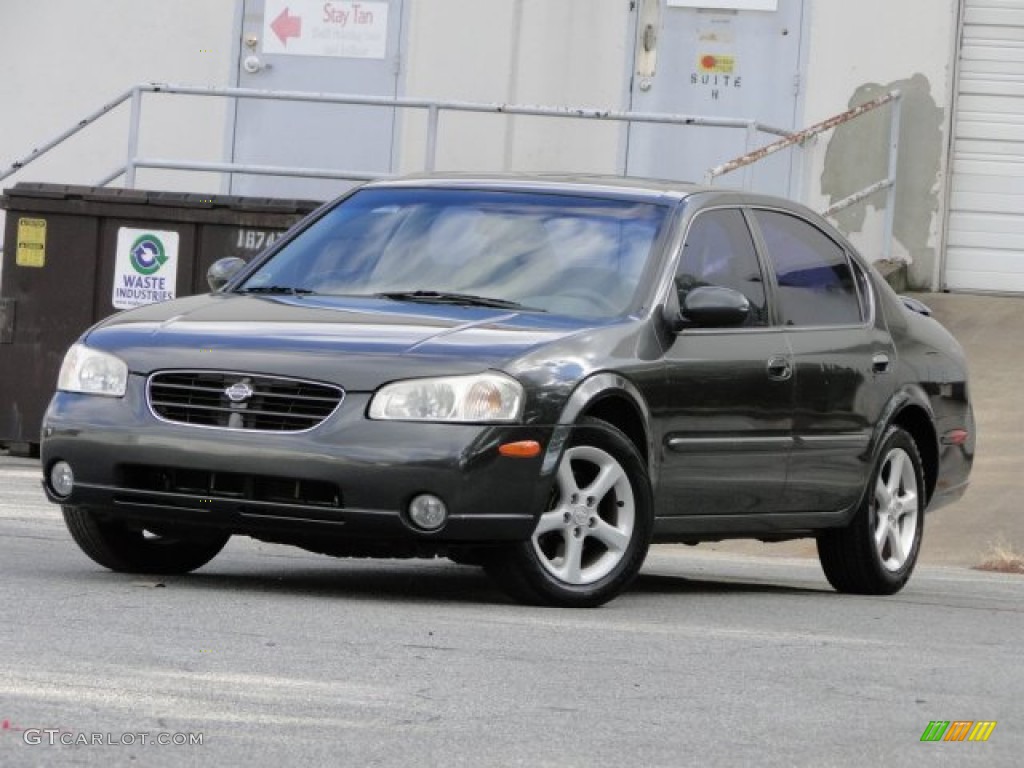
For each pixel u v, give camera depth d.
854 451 21.72
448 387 17.16
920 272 44.53
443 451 16.98
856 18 44.06
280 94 37.72
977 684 14.88
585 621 17.22
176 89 37.91
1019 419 35.06
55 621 15.34
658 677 14.29
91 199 34.41
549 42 44.78
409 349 17.42
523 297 19.22
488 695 13.13
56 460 18.11
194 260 34.16
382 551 17.70
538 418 17.41
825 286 21.97
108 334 18.39
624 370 18.39
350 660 14.21
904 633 18.03
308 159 45.56
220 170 37.47
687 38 44.44
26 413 34.78
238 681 13.10
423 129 45.09
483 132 44.97
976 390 36.88
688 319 19.16
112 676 13.04
